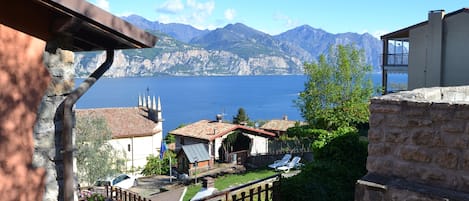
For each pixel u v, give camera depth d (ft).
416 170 15.81
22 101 12.94
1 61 12.35
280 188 28.66
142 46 15.23
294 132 106.83
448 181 15.01
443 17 76.64
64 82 14.15
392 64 92.07
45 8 13.28
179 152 107.04
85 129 74.18
